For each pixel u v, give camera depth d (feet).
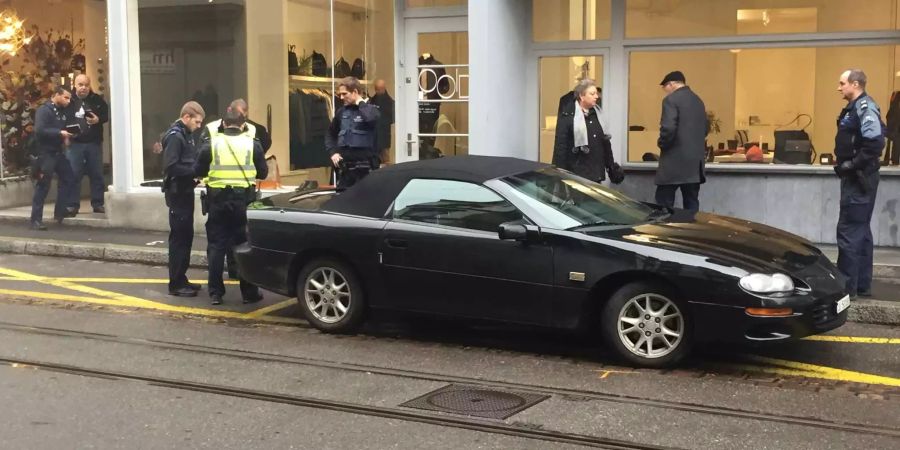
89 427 17.74
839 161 26.76
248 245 26.23
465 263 22.84
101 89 48.57
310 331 25.49
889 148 34.86
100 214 44.75
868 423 17.74
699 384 20.31
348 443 16.74
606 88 38.52
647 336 21.40
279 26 42.24
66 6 49.26
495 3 36.01
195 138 41.83
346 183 29.27
